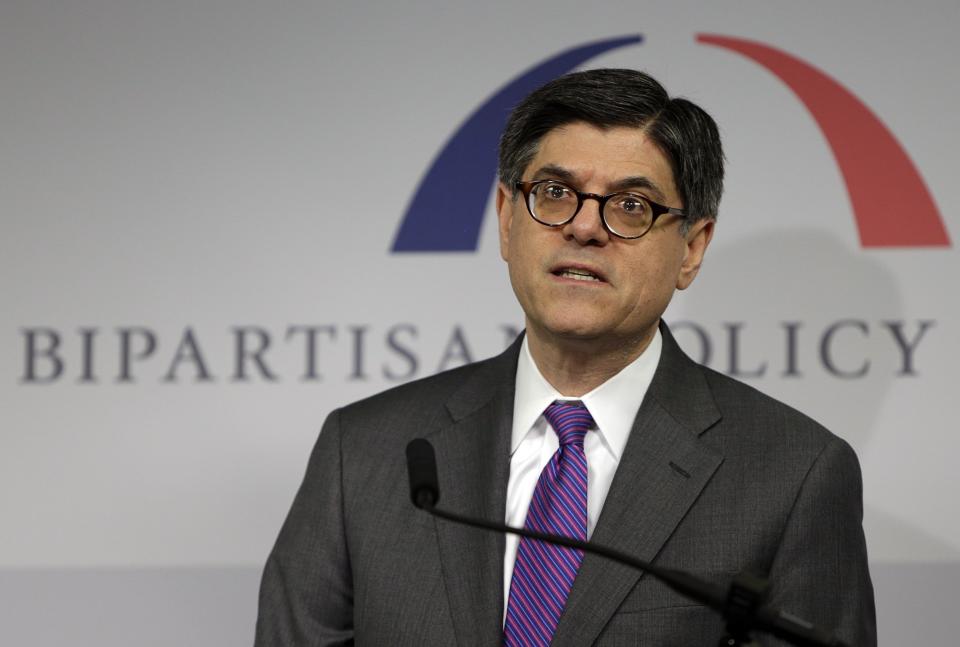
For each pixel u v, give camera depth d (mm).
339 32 10078
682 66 9820
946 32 9664
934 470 9320
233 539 9773
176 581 9766
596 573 5691
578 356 6156
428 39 10039
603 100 5977
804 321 9508
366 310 9828
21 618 9773
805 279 9531
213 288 9898
